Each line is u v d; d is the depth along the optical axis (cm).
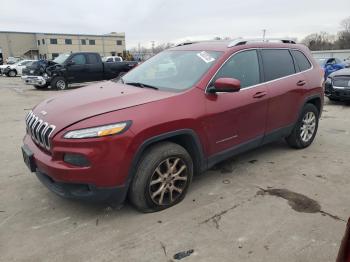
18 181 436
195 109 360
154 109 333
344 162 492
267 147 559
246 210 355
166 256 285
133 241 305
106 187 313
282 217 341
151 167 332
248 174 448
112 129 305
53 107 358
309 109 536
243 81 421
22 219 345
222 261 278
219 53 412
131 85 414
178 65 423
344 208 359
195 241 304
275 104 459
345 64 1778
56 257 286
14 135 674
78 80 1645
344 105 980
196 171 389
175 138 368
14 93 1493
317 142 591
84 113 321
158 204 349
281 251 289
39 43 8094
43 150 338
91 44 8244
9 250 296
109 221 338
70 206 368
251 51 445
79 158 303
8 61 4331
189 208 359
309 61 540
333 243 299
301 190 402
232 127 404
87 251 293
